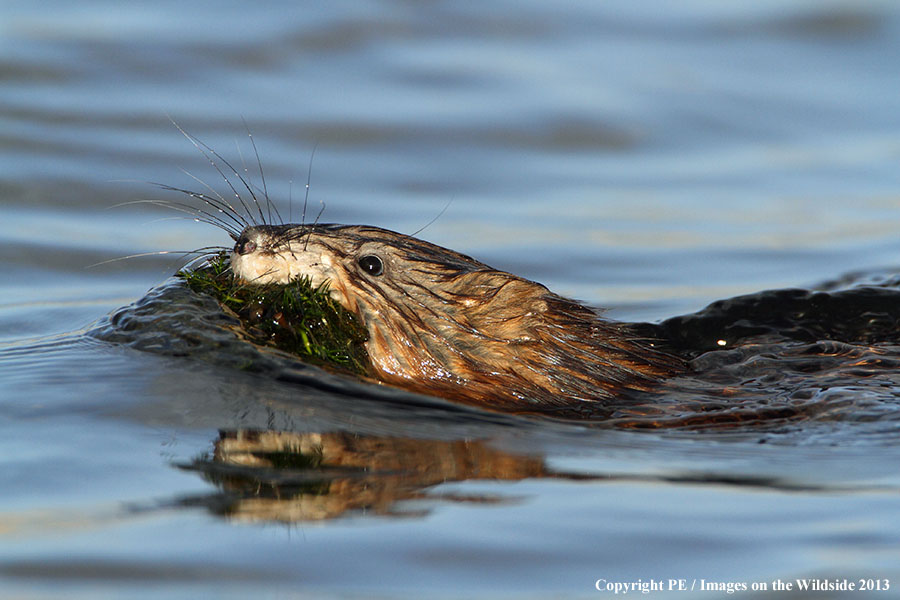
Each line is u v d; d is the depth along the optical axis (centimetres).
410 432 1631
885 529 1337
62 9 3931
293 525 1327
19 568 1217
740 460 1574
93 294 2505
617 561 1258
